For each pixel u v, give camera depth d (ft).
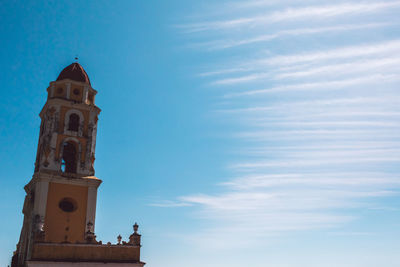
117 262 125.80
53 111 148.66
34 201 137.69
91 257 124.16
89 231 130.62
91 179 145.48
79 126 151.43
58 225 135.95
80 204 142.41
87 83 158.30
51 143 143.95
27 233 139.54
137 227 135.03
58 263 118.52
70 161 148.46
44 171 138.72
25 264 128.77
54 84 155.22
